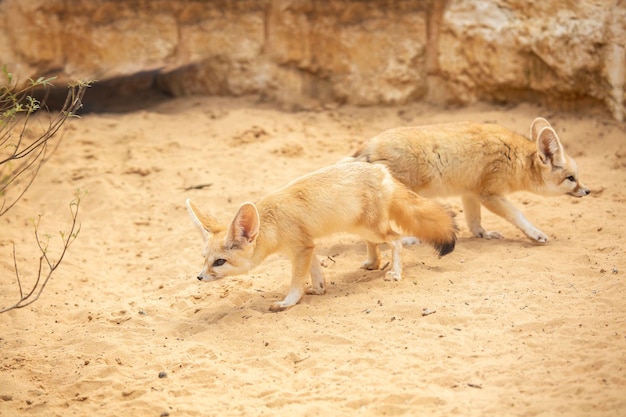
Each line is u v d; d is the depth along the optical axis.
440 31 15.29
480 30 14.75
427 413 5.91
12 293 9.30
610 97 13.59
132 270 10.23
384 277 8.73
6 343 8.00
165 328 8.12
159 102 17.20
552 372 6.32
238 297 8.73
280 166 13.08
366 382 6.48
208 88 16.92
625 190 11.36
